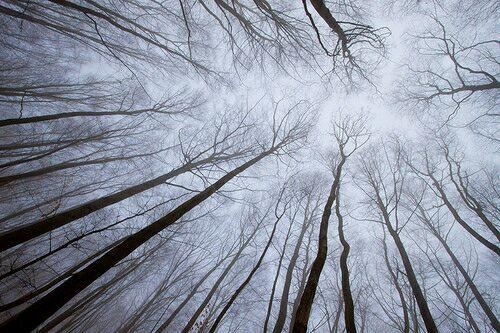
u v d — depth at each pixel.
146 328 10.46
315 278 2.85
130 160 9.27
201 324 7.15
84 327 8.41
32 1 6.73
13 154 7.57
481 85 8.01
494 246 6.50
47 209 8.46
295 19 5.98
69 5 4.98
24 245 7.64
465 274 7.70
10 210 8.72
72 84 9.06
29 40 8.58
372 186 8.44
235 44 6.80
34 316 2.11
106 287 5.96
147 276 9.95
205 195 4.20
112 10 7.30
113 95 9.31
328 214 4.12
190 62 7.82
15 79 8.29
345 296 3.34
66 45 9.02
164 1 7.33
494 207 8.29
